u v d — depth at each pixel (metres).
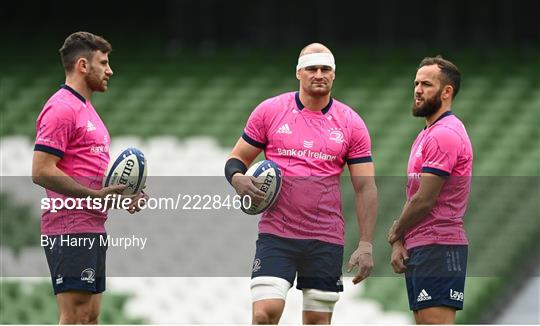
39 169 18.80
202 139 49.53
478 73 54.78
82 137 19.22
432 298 19.42
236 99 53.88
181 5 58.81
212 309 35.56
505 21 56.69
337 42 57.75
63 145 18.97
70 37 19.55
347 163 19.72
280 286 18.81
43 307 34.84
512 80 53.94
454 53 56.56
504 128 49.16
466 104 51.62
